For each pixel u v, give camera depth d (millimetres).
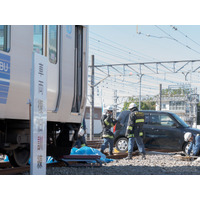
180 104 83250
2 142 8477
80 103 10438
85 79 10594
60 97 9273
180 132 16125
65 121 9648
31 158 6227
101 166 10570
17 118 7793
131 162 12016
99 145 21859
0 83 7141
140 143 13266
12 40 7551
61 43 9367
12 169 8531
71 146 10430
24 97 7934
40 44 8555
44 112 6566
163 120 16578
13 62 7543
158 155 15234
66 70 9547
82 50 10562
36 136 6340
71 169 9844
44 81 6539
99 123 49188
